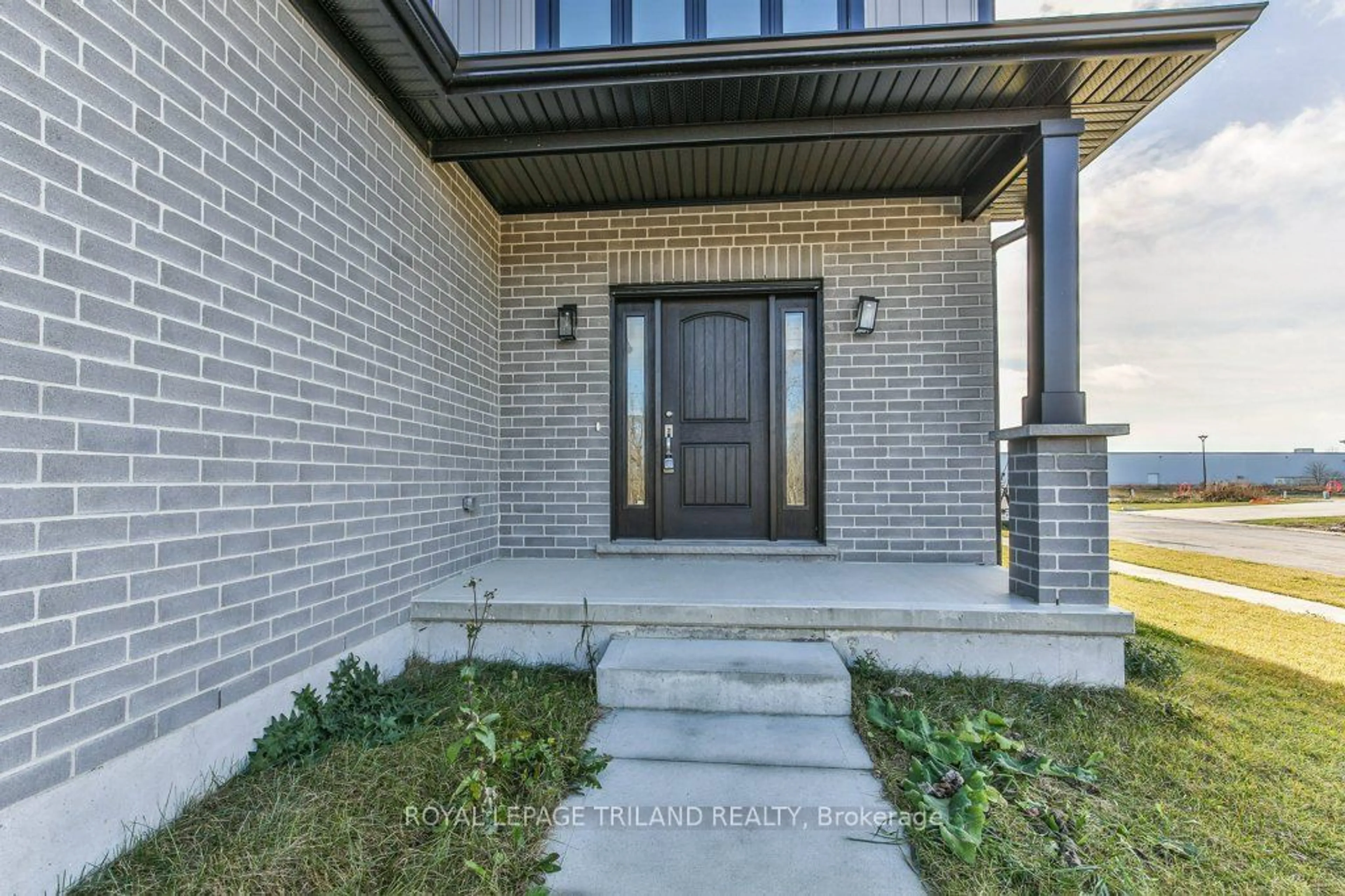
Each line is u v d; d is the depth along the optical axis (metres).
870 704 2.51
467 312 3.96
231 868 1.53
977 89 3.03
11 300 1.36
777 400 4.43
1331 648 3.56
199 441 1.87
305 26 2.41
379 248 2.93
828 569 3.94
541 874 1.58
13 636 1.36
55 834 1.44
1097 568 2.92
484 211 4.24
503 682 2.78
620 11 3.46
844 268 4.30
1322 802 1.96
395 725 2.30
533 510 4.45
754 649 2.86
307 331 2.39
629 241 4.43
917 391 4.23
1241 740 2.37
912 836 1.71
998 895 1.50
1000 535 4.18
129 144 1.65
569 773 2.04
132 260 1.65
